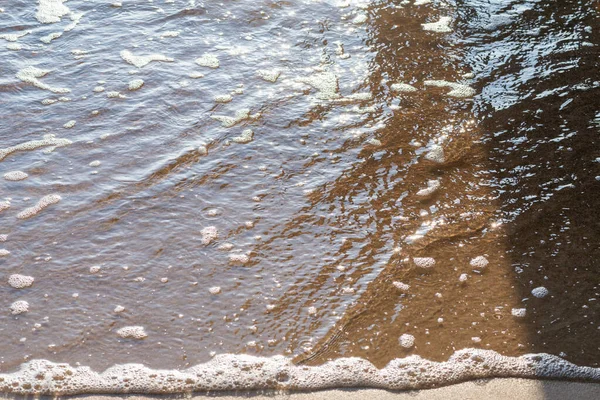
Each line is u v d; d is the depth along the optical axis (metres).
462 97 3.12
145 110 3.06
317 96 3.16
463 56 3.41
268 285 2.24
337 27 3.68
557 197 2.56
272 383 1.94
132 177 2.69
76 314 2.15
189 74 3.31
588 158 2.74
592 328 2.08
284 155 2.80
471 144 2.84
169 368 1.98
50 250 2.38
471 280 2.25
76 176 2.70
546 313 2.13
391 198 2.58
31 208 2.55
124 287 2.24
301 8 3.85
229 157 2.79
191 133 2.93
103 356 2.02
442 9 3.80
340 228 2.46
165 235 2.43
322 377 1.95
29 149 2.85
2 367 1.98
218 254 2.36
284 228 2.46
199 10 3.83
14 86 3.23
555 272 2.26
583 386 1.92
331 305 2.17
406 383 1.94
